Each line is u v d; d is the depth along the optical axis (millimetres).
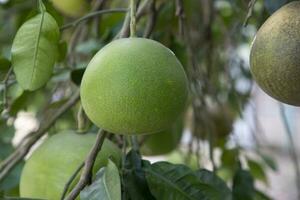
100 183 1103
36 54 1191
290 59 1069
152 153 1630
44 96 1922
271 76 1086
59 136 1242
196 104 1712
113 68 1052
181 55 1621
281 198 3418
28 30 1192
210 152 1546
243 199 1402
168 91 1053
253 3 1146
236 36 1864
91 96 1062
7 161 1369
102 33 1731
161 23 1646
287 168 3721
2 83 1323
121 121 1053
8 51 1522
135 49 1064
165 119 1061
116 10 1362
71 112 1764
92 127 1384
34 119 1851
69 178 1158
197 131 1680
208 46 1814
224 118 1810
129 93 1043
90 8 1673
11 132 1713
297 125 4293
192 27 1824
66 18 1810
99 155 1194
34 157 1229
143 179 1187
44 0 1311
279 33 1082
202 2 1822
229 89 1802
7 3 1515
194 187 1229
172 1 1651
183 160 1937
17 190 1558
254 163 1815
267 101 4500
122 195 1163
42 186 1196
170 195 1218
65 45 1401
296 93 1081
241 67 1842
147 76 1048
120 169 1204
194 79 1613
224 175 1799
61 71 1465
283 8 1114
